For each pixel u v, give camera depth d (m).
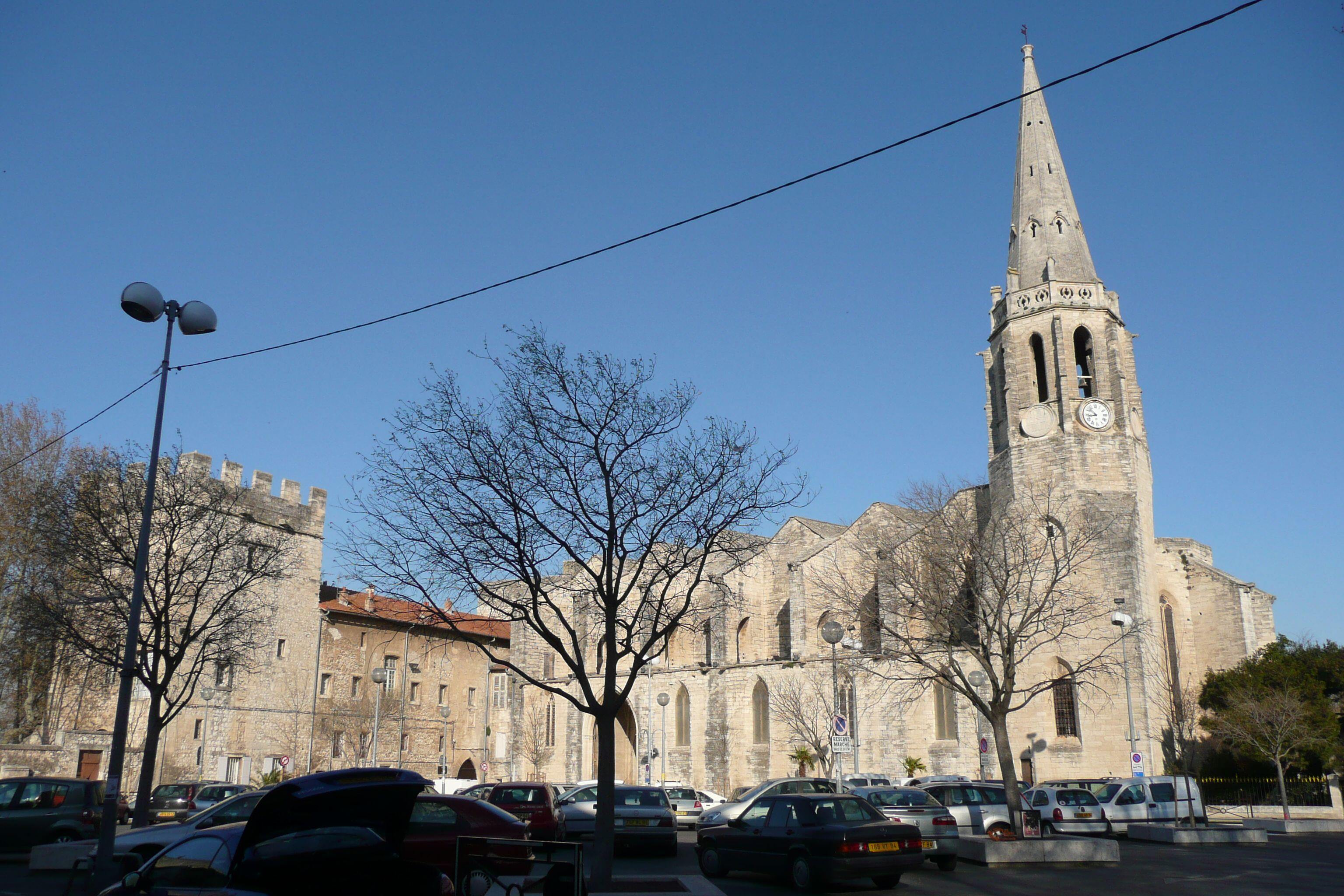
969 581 39.66
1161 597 60.22
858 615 47.34
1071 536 53.16
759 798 24.53
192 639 35.50
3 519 49.09
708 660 72.56
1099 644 52.06
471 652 83.12
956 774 55.41
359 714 71.50
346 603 73.88
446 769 74.25
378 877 12.63
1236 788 51.00
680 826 44.00
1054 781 41.34
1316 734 47.22
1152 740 50.03
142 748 58.50
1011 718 53.94
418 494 23.42
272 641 62.72
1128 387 59.12
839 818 22.06
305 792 12.13
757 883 23.73
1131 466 55.34
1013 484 57.38
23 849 28.53
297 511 70.19
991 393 62.75
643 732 73.75
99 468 37.12
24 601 40.84
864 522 64.19
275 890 12.02
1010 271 61.44
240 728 63.50
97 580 35.78
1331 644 53.47
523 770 77.75
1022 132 64.56
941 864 26.03
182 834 22.22
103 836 20.61
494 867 15.91
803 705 63.44
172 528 35.44
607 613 23.02
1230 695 51.22
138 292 21.52
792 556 71.38
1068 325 58.28
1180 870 25.58
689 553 25.14
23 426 52.09
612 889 19.92
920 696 49.56
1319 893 20.97
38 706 56.84
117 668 34.53
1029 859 27.05
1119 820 38.56
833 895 21.20
